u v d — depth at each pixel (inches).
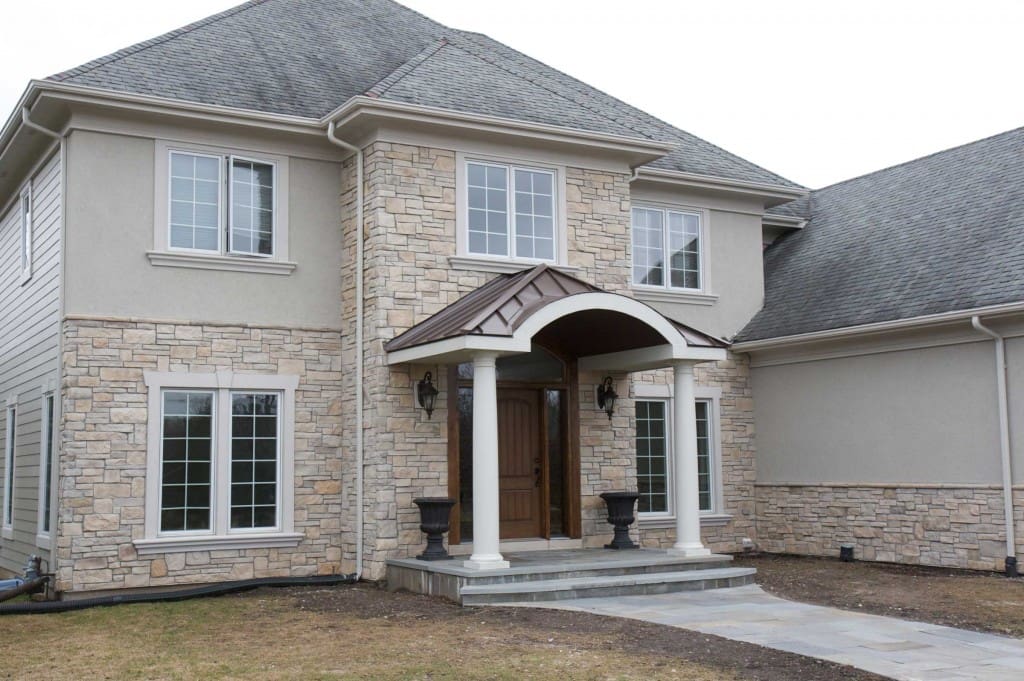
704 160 714.8
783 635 380.5
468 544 547.8
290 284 557.3
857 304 640.4
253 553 533.0
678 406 551.2
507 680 309.1
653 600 464.1
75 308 502.0
